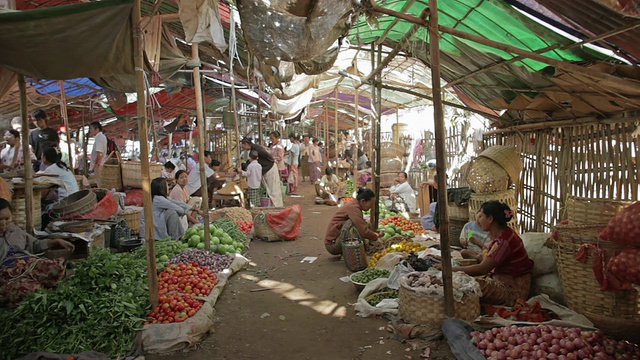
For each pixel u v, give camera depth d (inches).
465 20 193.3
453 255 223.1
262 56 157.8
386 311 177.5
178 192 320.5
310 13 144.9
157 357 147.3
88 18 160.9
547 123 236.8
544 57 146.1
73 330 146.3
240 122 716.7
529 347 127.6
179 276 200.1
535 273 183.9
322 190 538.3
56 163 277.9
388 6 225.1
